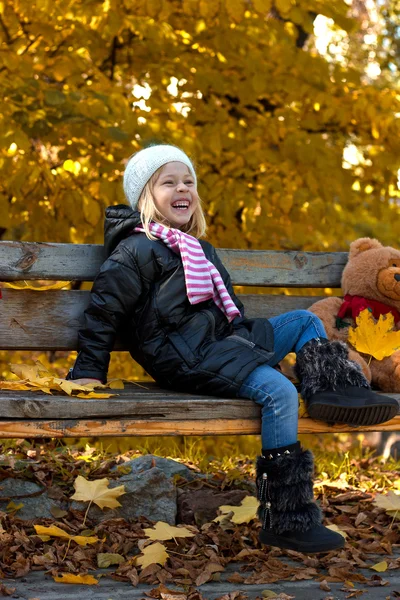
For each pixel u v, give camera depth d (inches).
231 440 191.6
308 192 183.6
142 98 174.2
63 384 86.9
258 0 161.6
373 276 111.6
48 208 173.5
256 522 101.0
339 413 87.4
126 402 83.6
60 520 95.0
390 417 88.7
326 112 180.9
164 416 84.9
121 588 80.0
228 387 89.0
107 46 177.0
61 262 107.1
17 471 100.9
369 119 187.9
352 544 97.5
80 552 86.4
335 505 112.7
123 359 190.9
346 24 178.4
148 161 105.8
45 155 193.8
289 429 86.4
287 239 204.2
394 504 103.8
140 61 182.1
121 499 98.2
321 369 90.0
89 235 176.2
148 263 97.3
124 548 89.0
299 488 84.1
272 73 185.0
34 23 164.4
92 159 162.7
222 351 91.9
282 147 183.0
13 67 156.6
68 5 163.2
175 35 180.7
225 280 107.0
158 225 101.2
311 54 184.9
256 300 118.9
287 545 83.6
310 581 84.7
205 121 184.5
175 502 101.2
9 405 80.4
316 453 158.9
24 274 105.4
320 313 113.7
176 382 93.9
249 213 181.2
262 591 80.9
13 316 104.7
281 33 185.6
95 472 104.5
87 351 96.6
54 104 149.2
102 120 153.0
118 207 103.7
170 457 134.0
